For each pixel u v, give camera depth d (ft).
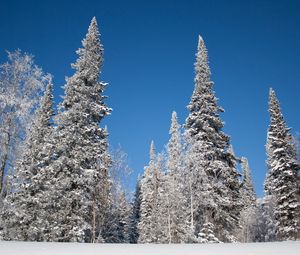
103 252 35.55
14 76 71.36
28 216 84.28
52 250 36.04
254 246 40.98
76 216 79.66
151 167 140.97
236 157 100.94
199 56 110.42
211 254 34.40
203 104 103.76
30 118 71.36
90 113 91.30
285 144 114.42
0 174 67.87
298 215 105.50
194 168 95.55
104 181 87.66
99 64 97.55
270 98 123.13
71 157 84.69
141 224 139.64
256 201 193.47
